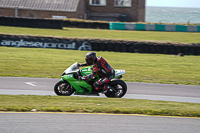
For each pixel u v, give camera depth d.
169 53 75.31
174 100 32.47
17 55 61.78
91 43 74.75
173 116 23.03
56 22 104.50
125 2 160.75
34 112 22.28
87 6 162.12
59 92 30.97
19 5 146.75
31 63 53.97
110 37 90.94
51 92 33.41
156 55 72.88
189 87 40.62
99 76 31.19
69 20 118.00
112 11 161.75
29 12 147.12
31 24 103.44
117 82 30.92
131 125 20.22
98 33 100.19
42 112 22.38
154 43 75.69
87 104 25.28
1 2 147.25
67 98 28.25
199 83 43.66
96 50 74.94
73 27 117.56
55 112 22.55
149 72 51.06
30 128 18.77
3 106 23.16
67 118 21.08
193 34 109.75
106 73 30.38
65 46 75.00
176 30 119.12
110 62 59.31
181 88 39.59
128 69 52.88
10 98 27.06
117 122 20.70
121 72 31.97
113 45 74.81
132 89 37.22
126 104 26.11
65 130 18.66
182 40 91.19
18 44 73.75
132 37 93.94
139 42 75.94
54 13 147.25
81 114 22.25
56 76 43.88
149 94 34.88
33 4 148.25
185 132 19.34
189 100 32.84
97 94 31.25
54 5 148.75
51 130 18.56
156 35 102.62
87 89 30.97
